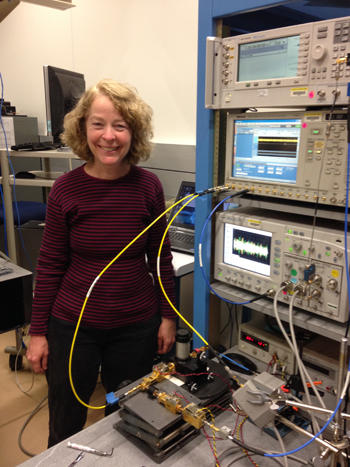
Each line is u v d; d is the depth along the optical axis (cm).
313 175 118
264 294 135
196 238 156
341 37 103
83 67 354
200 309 160
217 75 133
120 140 126
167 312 158
